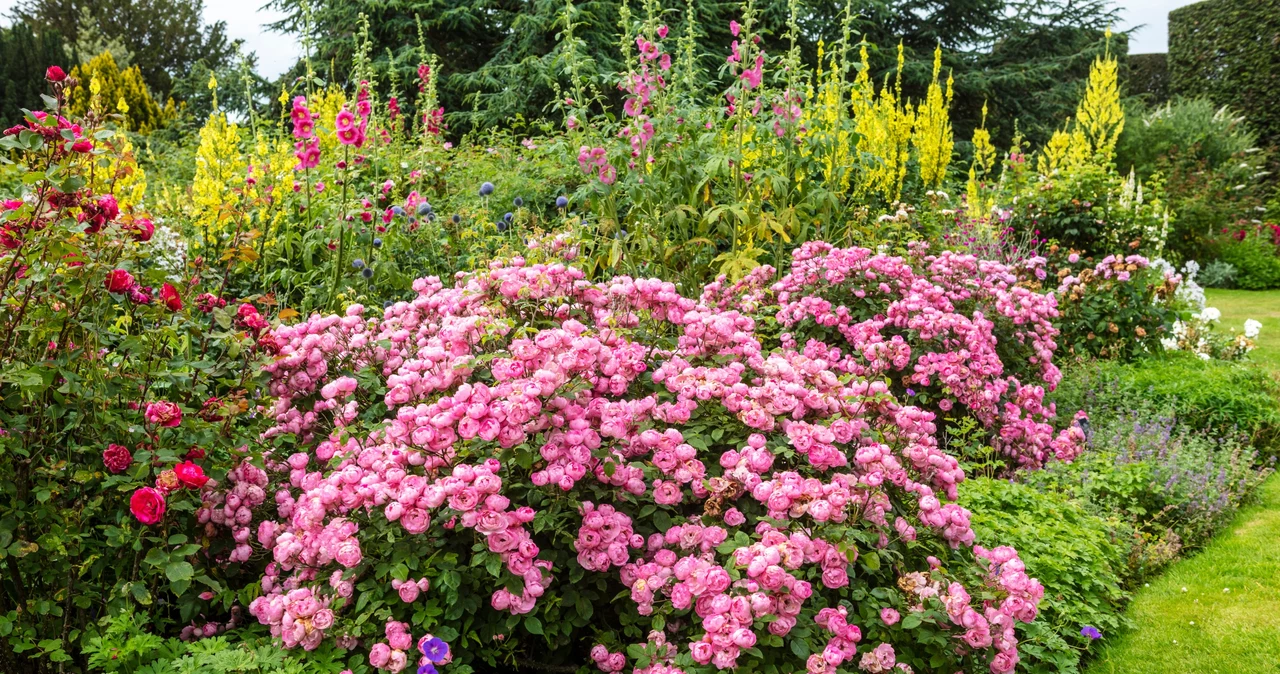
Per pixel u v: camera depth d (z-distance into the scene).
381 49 15.54
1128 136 15.23
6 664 2.30
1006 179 10.77
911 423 2.77
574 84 6.22
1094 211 8.77
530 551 2.20
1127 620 3.36
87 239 2.43
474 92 15.03
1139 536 3.97
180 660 2.01
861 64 6.79
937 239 7.81
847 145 6.63
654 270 5.69
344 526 2.25
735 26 5.69
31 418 2.41
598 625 2.57
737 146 5.77
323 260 5.18
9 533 2.20
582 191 5.59
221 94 16.06
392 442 2.38
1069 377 5.90
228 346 2.70
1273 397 5.93
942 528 2.65
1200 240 13.00
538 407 2.27
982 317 4.66
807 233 6.40
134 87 17.81
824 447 2.45
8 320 2.36
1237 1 16.08
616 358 2.58
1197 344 7.21
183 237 4.97
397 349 3.03
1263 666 3.01
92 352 2.43
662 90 6.11
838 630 2.25
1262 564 3.84
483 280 2.94
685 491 2.55
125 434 2.47
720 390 2.59
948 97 9.15
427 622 2.18
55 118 2.27
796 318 4.57
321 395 2.90
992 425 4.57
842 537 2.30
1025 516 3.66
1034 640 2.91
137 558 2.35
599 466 2.43
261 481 2.66
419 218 5.53
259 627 2.44
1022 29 19.03
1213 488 4.44
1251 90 16.05
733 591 2.19
